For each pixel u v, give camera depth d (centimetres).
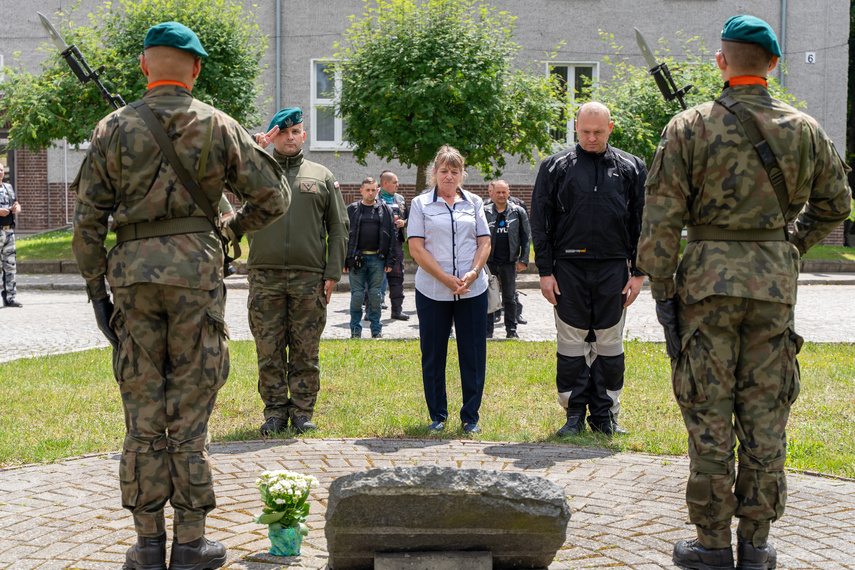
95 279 313
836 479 441
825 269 1867
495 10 2127
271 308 548
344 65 1780
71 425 554
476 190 2166
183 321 304
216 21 1786
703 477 304
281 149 547
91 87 1705
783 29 2195
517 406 630
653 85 1844
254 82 1894
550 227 541
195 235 306
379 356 834
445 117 1641
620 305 533
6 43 2183
